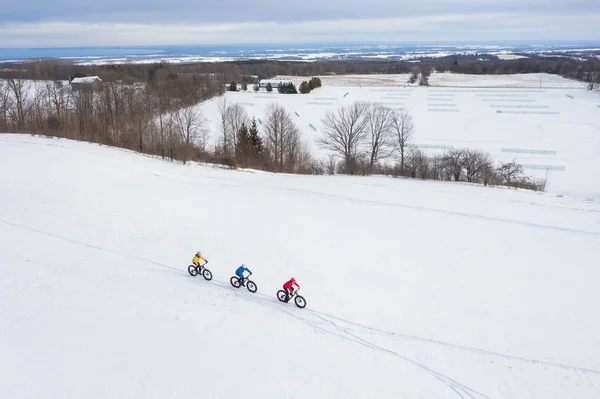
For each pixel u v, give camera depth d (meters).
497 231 34.72
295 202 40.34
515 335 21.45
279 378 17.95
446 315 22.89
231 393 17.03
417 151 70.25
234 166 57.97
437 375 18.66
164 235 30.86
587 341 21.12
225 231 32.28
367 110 100.38
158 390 16.94
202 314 21.86
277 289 24.64
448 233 34.00
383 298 24.27
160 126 69.94
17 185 38.47
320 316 22.28
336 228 34.09
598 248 31.78
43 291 23.11
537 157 83.31
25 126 67.62
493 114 126.81
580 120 114.62
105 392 16.69
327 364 18.95
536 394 17.86
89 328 20.22
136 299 22.83
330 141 88.38
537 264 29.00
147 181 45.19
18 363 17.80
